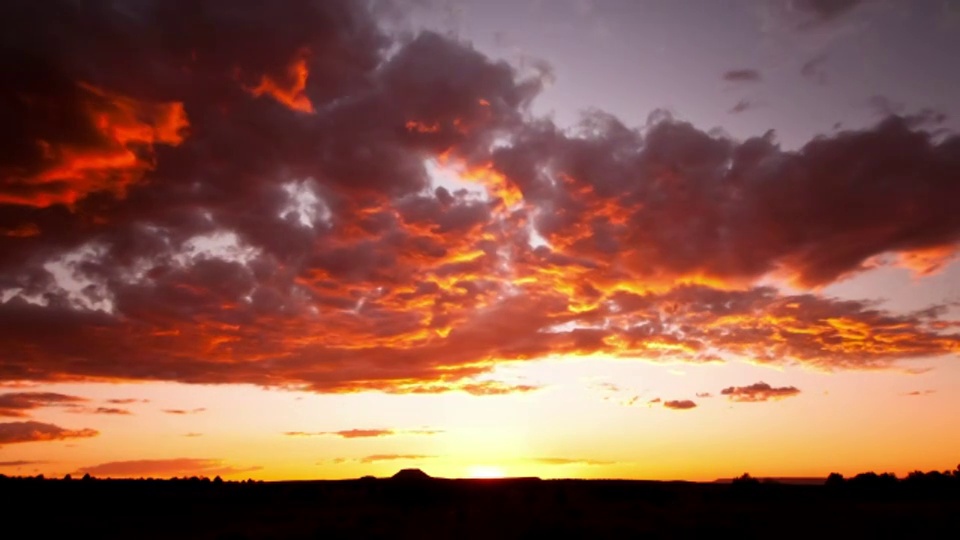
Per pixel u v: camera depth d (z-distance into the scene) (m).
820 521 37.19
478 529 37.56
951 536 32.09
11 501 56.88
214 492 74.19
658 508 51.69
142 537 39.94
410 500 68.50
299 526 41.59
